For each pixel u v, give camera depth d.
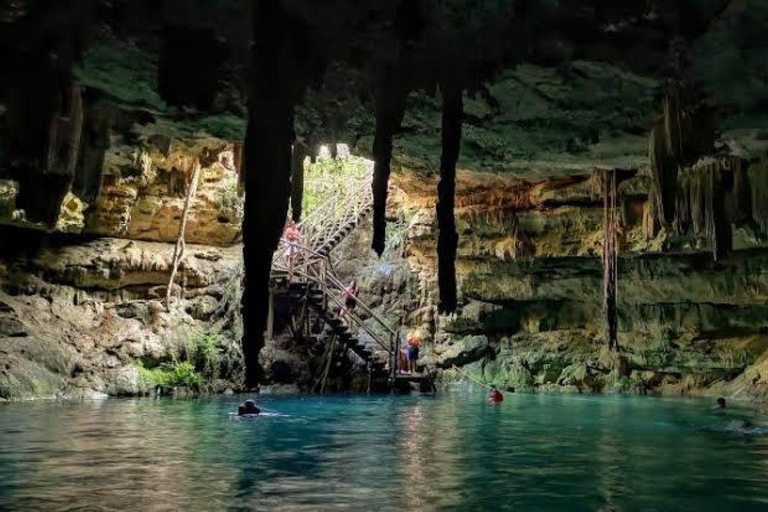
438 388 23.75
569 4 9.33
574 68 11.43
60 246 19.41
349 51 9.97
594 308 23.83
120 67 11.83
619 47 10.56
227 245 22.16
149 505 6.55
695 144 12.37
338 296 24.88
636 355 23.05
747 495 7.17
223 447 10.10
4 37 10.04
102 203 19.12
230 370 20.41
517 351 24.31
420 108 13.80
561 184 20.17
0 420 12.66
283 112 9.20
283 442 10.67
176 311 20.25
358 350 22.19
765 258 20.19
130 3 9.72
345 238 26.33
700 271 21.20
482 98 13.04
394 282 24.94
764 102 12.09
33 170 12.52
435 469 8.51
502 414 15.41
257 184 9.06
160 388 18.59
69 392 17.17
